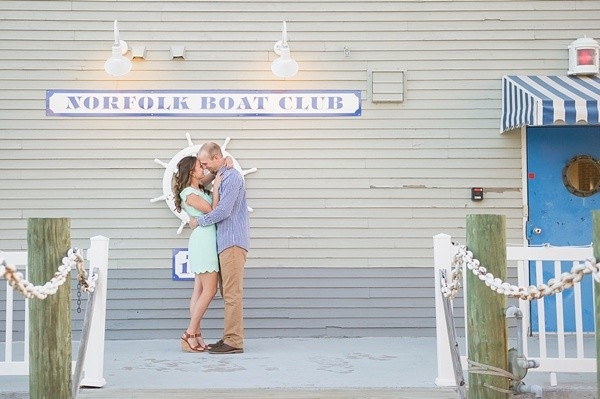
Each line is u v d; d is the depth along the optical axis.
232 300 7.68
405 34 8.77
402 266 8.68
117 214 8.63
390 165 8.72
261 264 8.65
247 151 8.70
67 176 8.63
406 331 8.66
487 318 5.35
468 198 8.71
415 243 8.69
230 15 8.75
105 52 8.70
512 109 8.40
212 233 7.71
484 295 5.36
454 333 5.84
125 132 8.66
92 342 6.30
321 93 8.73
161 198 8.61
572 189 8.73
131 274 8.60
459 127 8.74
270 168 8.70
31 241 5.30
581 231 8.73
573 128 8.76
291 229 8.68
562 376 6.77
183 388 6.22
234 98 8.70
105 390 6.16
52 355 5.25
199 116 8.70
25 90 8.64
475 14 8.80
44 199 8.61
